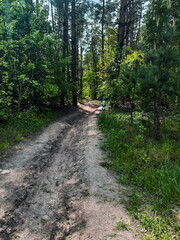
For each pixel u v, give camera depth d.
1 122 7.91
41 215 2.88
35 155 5.25
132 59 8.58
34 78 10.68
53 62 12.16
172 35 5.27
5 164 4.49
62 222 2.72
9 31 8.12
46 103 14.91
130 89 7.44
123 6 12.25
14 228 2.57
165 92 5.27
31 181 3.88
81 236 2.31
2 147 5.45
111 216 2.60
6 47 8.18
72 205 3.06
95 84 27.86
